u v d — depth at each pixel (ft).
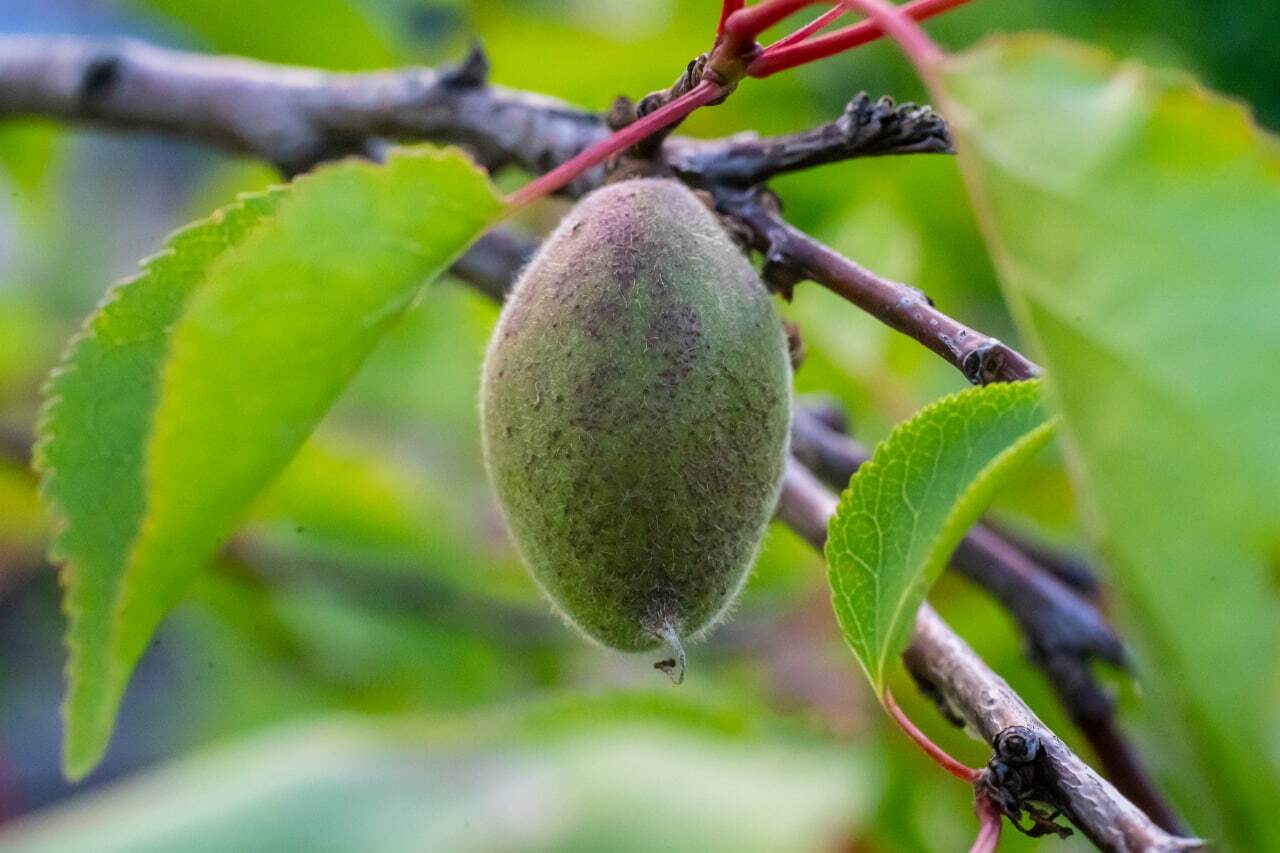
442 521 1.57
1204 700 0.86
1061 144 0.88
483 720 1.20
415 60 1.55
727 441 0.96
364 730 1.22
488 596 1.55
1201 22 1.29
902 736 1.18
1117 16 1.31
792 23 1.37
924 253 1.36
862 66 1.36
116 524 0.96
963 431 0.95
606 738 1.18
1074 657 1.14
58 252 2.03
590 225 0.98
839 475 1.17
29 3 2.46
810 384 1.37
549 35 1.39
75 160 2.26
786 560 1.42
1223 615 0.86
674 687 1.32
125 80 1.23
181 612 1.68
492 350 0.98
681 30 1.37
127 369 0.96
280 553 1.46
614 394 0.96
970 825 1.19
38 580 2.05
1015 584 1.14
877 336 1.32
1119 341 0.87
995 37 0.89
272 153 1.19
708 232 0.98
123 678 0.97
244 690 1.58
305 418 0.97
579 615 0.97
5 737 2.10
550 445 0.96
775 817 1.13
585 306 0.96
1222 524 0.86
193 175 2.41
